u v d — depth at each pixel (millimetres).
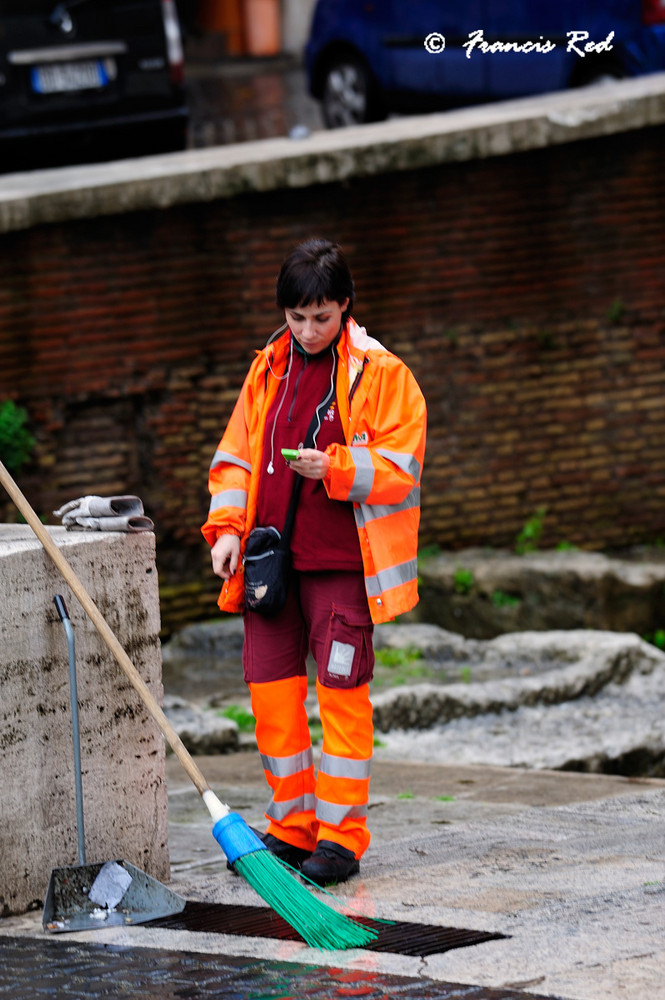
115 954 12164
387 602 13703
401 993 10766
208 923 13008
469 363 33562
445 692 24812
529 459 34312
